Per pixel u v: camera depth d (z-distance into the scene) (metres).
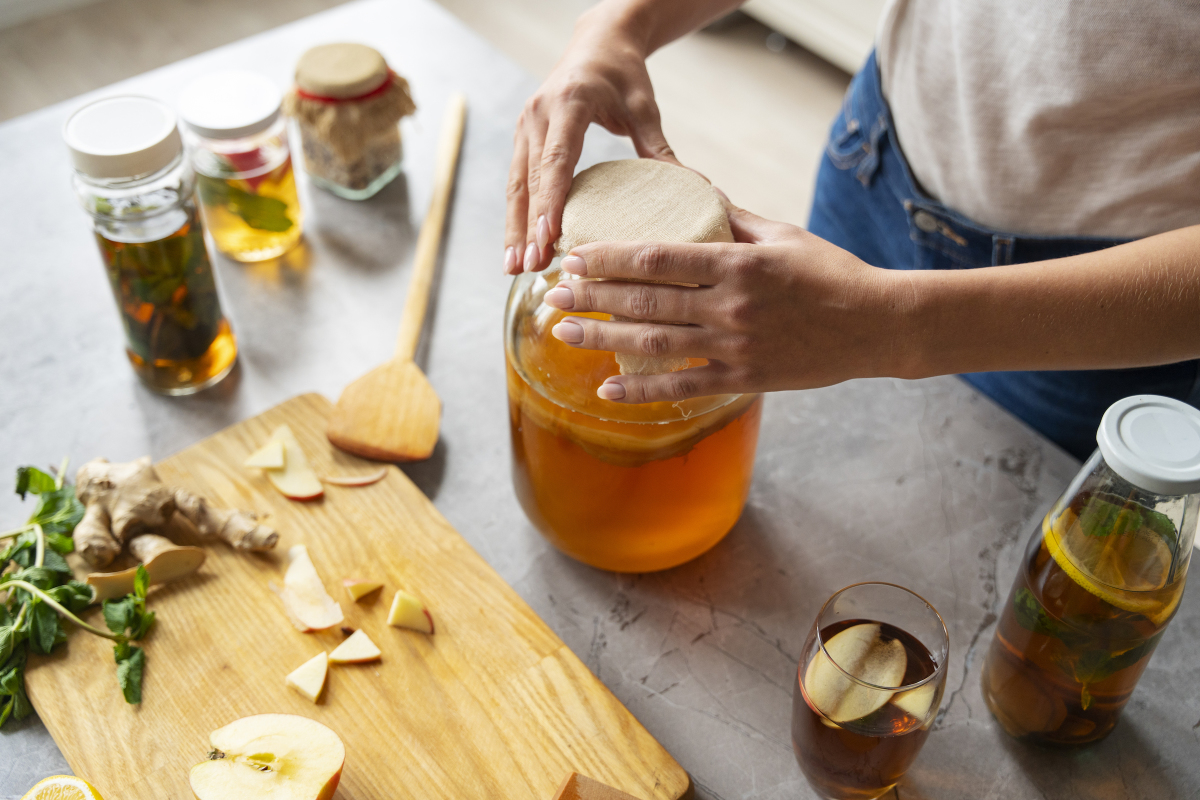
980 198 0.87
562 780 0.61
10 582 0.68
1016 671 0.61
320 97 1.00
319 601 0.71
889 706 0.53
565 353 0.61
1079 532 0.54
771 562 0.76
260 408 0.87
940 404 0.88
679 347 0.55
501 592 0.72
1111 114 0.74
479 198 1.08
